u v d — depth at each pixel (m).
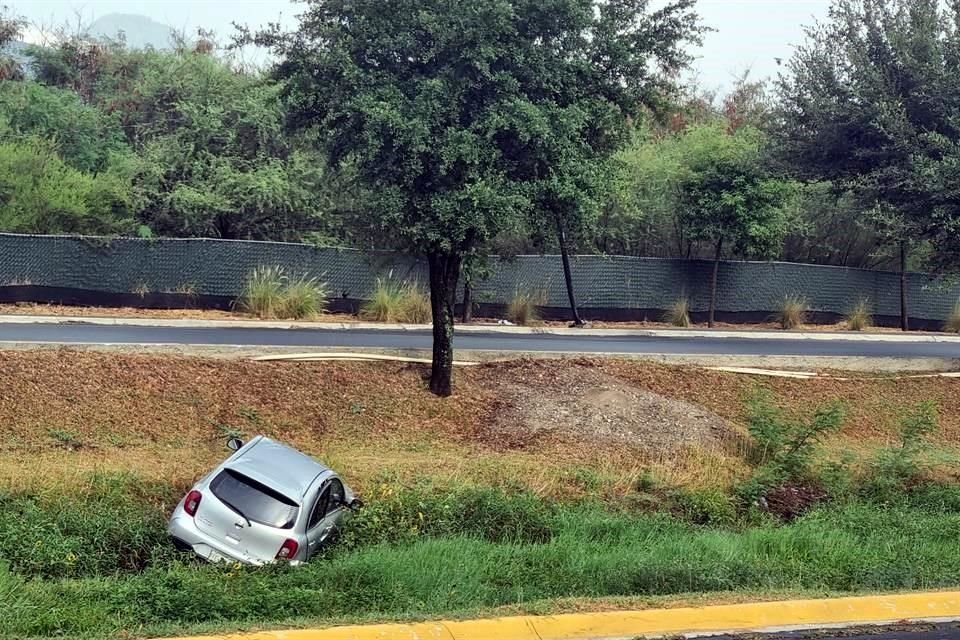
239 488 10.70
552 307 28.44
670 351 22.95
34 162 26.70
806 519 12.90
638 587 9.28
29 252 23.50
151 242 24.44
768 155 22.50
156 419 15.40
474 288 27.38
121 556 10.73
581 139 16.61
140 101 32.84
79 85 36.59
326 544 11.28
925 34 20.42
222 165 29.59
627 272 29.38
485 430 16.98
